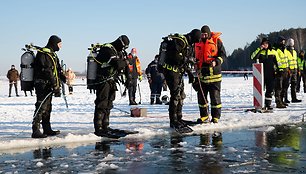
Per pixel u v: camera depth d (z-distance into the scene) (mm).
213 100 8227
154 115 10477
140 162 5023
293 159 5004
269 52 11039
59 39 7004
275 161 4906
